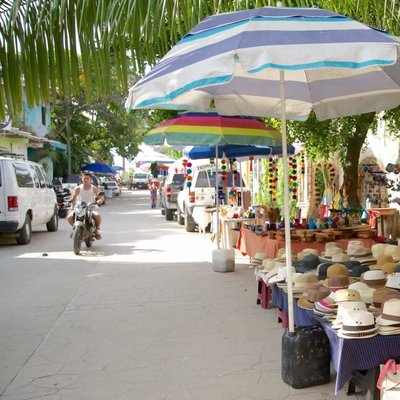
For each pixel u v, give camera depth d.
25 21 3.85
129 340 5.55
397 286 4.49
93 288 8.12
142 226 18.28
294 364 4.26
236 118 7.76
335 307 4.16
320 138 9.53
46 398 4.17
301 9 3.87
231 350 5.18
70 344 5.45
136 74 3.87
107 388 4.34
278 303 5.81
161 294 7.62
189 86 3.05
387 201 12.94
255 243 9.16
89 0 3.76
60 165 33.16
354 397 4.08
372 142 13.63
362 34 3.25
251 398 4.09
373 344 3.71
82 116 35.53
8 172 12.57
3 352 5.24
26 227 13.39
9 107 3.94
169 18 3.89
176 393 4.21
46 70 3.88
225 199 13.36
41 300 7.37
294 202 14.10
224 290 7.81
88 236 12.15
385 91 5.53
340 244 7.62
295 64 2.96
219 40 3.37
